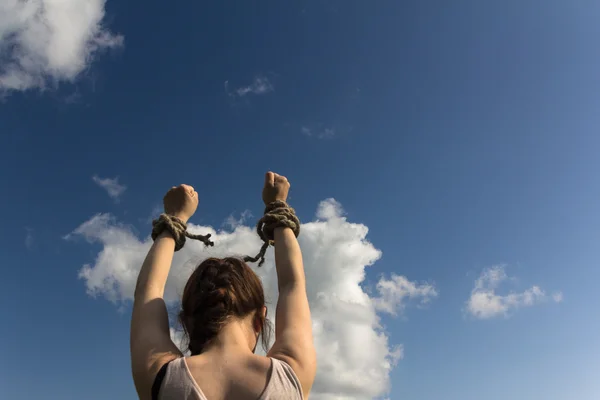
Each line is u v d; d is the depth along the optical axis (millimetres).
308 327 970
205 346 914
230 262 1053
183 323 991
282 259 1089
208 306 963
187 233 1137
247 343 948
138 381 891
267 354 929
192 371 857
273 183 1234
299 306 999
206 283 991
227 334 924
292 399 842
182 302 1017
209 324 933
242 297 981
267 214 1147
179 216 1168
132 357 926
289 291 1029
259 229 1154
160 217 1137
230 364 870
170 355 910
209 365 869
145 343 927
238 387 838
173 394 833
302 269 1085
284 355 900
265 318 1034
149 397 866
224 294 966
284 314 983
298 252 1105
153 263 1065
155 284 1037
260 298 1022
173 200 1194
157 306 997
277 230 1146
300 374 879
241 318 968
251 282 1024
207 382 845
